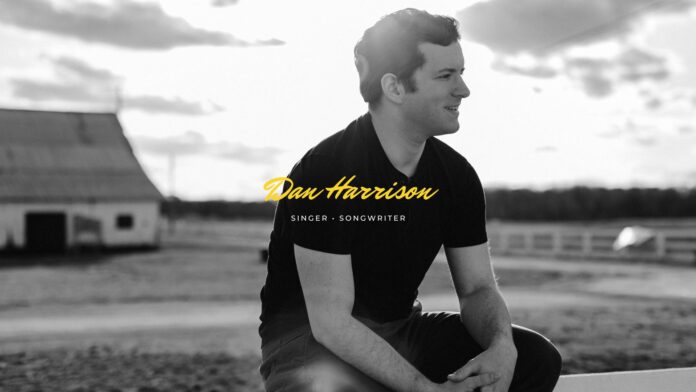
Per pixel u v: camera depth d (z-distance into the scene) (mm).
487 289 2182
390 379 1863
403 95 1983
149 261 34594
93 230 42375
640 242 28781
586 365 7617
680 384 2432
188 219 82688
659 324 11664
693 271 23297
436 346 2186
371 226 1968
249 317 14625
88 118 49000
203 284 22984
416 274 2096
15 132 46094
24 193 41312
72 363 8695
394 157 2035
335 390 1889
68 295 19812
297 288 2082
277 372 2012
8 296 19641
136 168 46062
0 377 7660
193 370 8023
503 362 1923
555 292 17750
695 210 65750
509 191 67812
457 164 2156
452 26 2006
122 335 12078
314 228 1933
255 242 50938
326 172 1957
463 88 1994
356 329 1887
